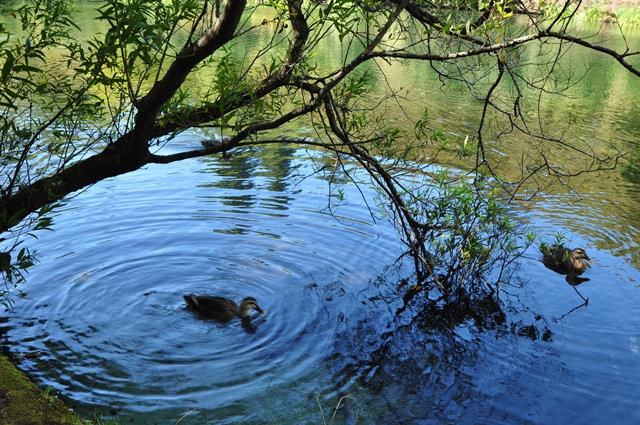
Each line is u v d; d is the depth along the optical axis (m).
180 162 13.74
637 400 6.64
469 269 9.04
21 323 7.69
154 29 5.42
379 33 6.00
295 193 12.08
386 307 8.42
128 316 7.98
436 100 19.33
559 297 8.77
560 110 18.86
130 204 11.37
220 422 6.14
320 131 15.95
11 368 6.68
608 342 7.71
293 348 7.45
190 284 8.81
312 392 6.66
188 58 5.57
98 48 5.46
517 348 7.56
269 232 10.40
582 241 10.34
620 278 9.22
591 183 13.07
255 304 8.10
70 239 9.94
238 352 7.34
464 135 15.80
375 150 13.38
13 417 5.82
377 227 10.70
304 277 9.08
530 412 6.44
